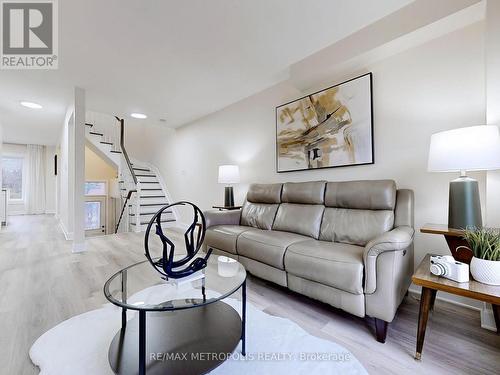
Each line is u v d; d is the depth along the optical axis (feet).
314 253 5.77
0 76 9.65
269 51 8.05
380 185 6.81
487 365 4.20
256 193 10.14
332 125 8.59
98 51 7.94
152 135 21.49
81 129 11.02
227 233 8.30
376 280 4.89
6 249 11.71
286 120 10.11
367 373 4.02
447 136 4.84
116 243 12.86
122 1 5.82
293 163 9.87
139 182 18.66
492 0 5.08
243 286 4.63
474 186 5.05
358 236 6.74
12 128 18.74
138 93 11.44
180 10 6.15
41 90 11.04
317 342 4.80
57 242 13.15
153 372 3.55
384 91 7.44
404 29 6.34
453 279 4.18
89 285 7.49
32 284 7.55
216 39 7.35
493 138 4.49
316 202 8.16
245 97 12.14
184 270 4.71
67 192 14.42
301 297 6.81
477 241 4.23
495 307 5.05
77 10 6.11
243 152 12.44
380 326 4.87
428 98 6.66
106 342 4.73
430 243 6.67
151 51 7.97
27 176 26.91
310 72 8.34
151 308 3.53
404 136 7.08
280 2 5.91
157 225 4.68
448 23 5.96
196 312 5.16
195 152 16.08
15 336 4.95
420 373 4.04
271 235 7.34
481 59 5.89
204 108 13.66
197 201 15.99
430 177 6.67
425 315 4.33
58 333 5.02
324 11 6.27
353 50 7.27
